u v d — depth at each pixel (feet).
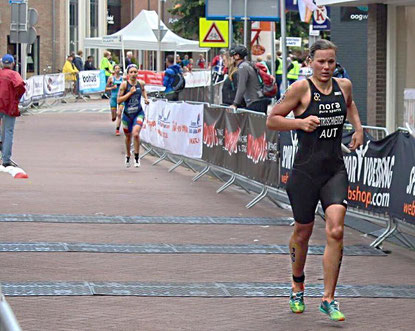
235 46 57.11
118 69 93.20
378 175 35.37
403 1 60.49
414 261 33.45
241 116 47.88
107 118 111.75
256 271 31.24
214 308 26.35
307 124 25.22
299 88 25.68
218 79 115.24
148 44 148.97
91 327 23.91
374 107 63.21
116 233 37.37
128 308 26.02
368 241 37.04
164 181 54.75
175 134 60.75
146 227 39.04
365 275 31.01
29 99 123.75
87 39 151.84
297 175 25.98
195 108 56.39
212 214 42.68
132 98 61.57
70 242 35.19
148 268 31.24
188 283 29.22
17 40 112.27
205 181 55.26
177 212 42.93
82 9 193.88
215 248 34.88
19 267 30.78
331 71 25.64
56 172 57.93
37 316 24.82
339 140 26.08
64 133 89.30
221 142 51.57
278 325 24.75
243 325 24.63
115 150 74.49
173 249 34.47
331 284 25.32
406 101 60.39
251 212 43.62
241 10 71.10
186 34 181.98
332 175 25.90
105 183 52.80
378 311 26.48
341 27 78.89
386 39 62.75
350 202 37.47
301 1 71.10
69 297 27.04
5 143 59.06
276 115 25.81
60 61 183.93
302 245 26.09
